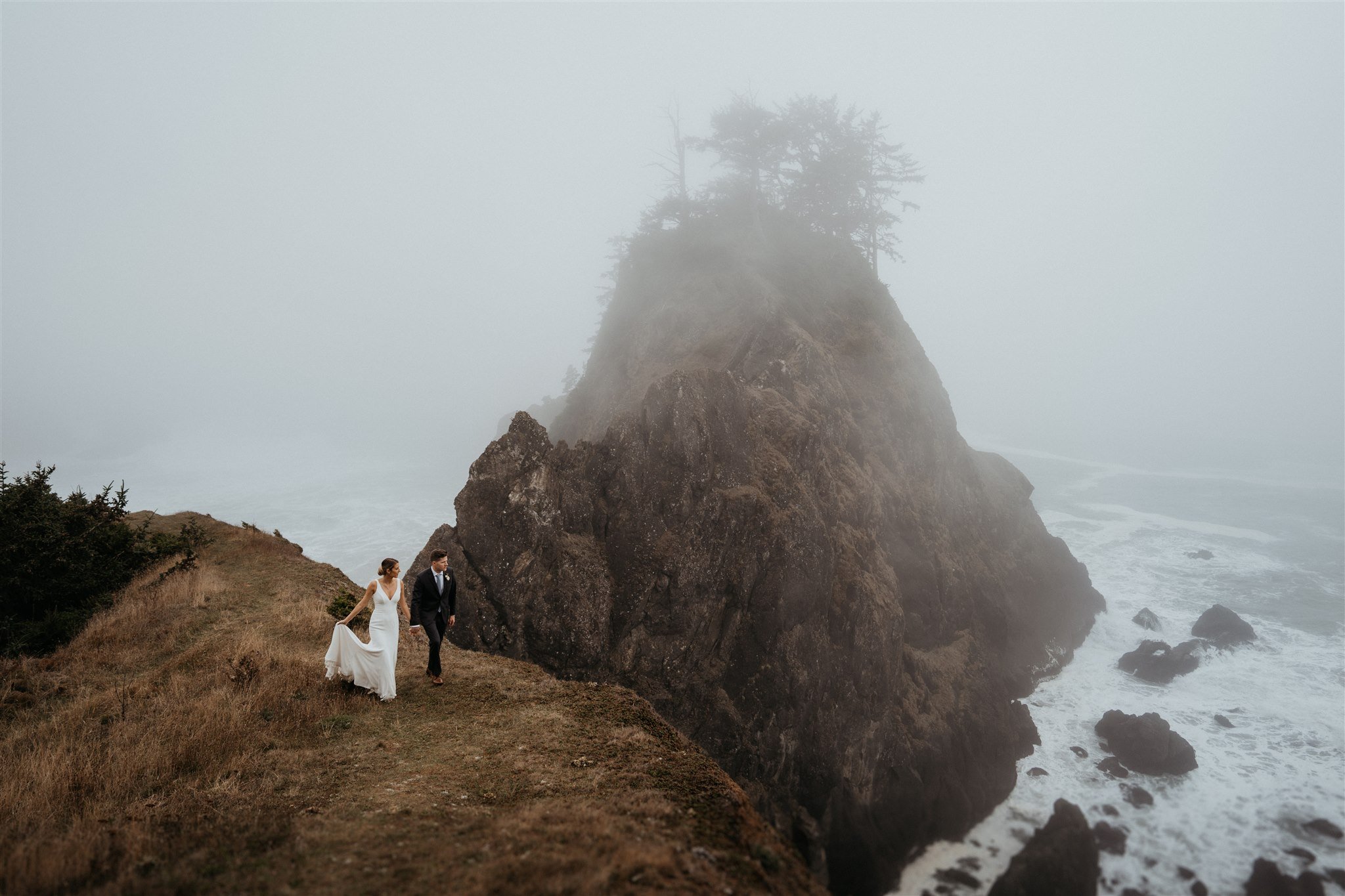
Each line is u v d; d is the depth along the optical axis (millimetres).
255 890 5137
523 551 24188
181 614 13516
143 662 11219
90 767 7098
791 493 27484
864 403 39344
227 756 7727
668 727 9500
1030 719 31969
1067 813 24594
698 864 5645
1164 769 27922
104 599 13789
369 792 6949
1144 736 28750
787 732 25156
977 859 25094
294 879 5285
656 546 25547
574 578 24219
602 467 26812
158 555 17094
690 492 26391
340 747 8148
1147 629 42531
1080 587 44156
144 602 13789
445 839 5969
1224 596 47000
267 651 11219
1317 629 41094
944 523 39312
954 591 34812
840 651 27547
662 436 26984
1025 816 26703
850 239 52312
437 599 10523
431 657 10406
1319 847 23562
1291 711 32031
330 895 5059
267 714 8953
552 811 6391
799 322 41500
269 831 6062
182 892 5121
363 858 5613
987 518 42375
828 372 37188
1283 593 47125
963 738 29281
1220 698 33594
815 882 6555
